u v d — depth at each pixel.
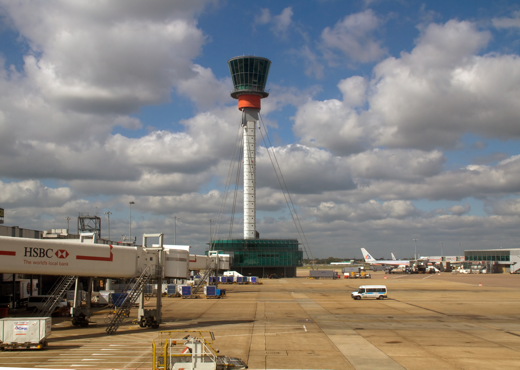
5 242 38.19
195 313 60.75
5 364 30.28
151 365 29.91
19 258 39.00
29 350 35.03
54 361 31.19
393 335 42.66
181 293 87.06
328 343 38.47
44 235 72.94
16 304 62.44
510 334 43.38
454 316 57.41
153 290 90.50
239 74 195.38
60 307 57.75
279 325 49.19
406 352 34.81
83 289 81.69
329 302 77.19
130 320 53.00
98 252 44.72
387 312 61.75
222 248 196.50
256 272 198.25
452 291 102.62
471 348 36.44
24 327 35.41
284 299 83.44
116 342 38.66
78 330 45.88
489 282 138.00
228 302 77.50
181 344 36.94
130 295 46.28
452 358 32.78
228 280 141.00
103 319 54.56
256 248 195.62
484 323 51.03
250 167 197.38
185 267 53.69
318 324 50.00
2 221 75.81
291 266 197.50
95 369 28.86
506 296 89.00
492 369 29.64
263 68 196.50
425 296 89.00
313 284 136.88
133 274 47.94
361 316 57.28
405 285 125.25
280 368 29.70
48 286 75.44
